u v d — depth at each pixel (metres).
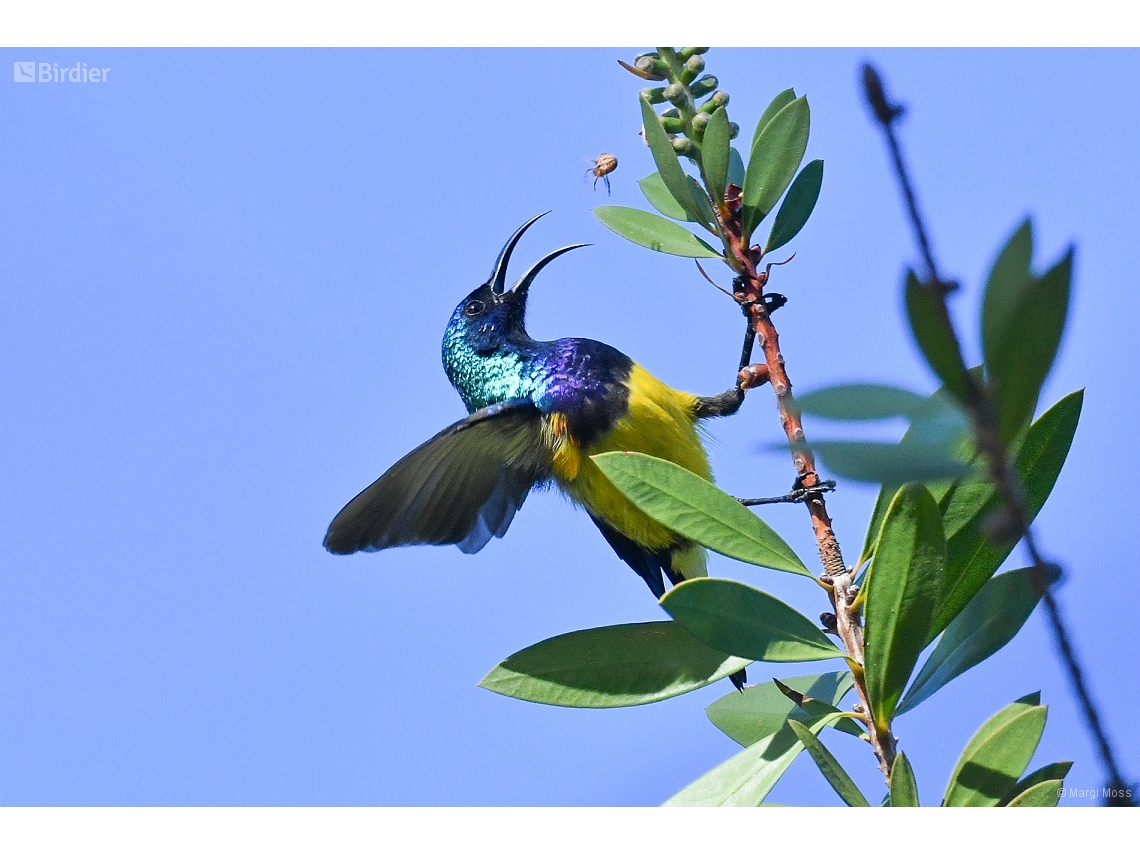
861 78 1.66
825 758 3.92
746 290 5.62
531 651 5.04
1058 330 1.50
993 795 3.94
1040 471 4.17
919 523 4.10
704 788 4.42
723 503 4.72
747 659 4.57
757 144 5.54
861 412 1.39
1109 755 1.58
